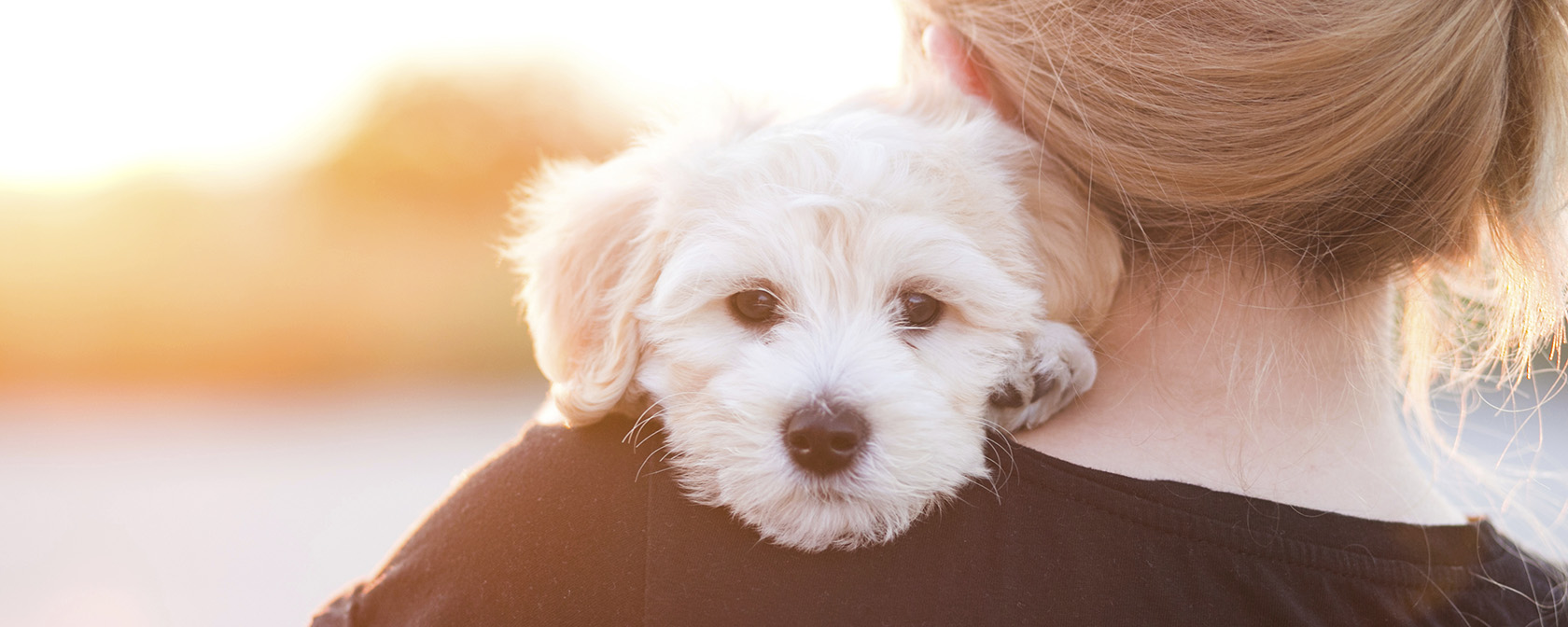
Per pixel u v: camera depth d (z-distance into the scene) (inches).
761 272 77.1
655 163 87.3
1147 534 62.0
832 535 65.2
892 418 68.8
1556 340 70.4
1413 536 65.1
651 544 64.9
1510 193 68.7
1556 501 74.8
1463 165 66.0
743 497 67.6
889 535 64.5
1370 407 69.6
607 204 89.2
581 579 64.7
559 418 80.6
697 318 79.1
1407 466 70.9
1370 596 62.4
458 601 66.1
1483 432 79.0
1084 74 71.7
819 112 85.7
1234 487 66.6
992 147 79.0
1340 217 67.6
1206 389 68.8
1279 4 66.4
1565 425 367.2
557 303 90.7
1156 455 68.4
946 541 63.7
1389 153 66.3
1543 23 67.8
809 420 68.4
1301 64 65.7
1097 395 71.9
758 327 79.7
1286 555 62.0
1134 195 70.4
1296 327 68.6
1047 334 74.7
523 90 887.1
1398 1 65.8
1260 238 68.5
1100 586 61.1
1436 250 67.4
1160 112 68.8
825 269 76.1
